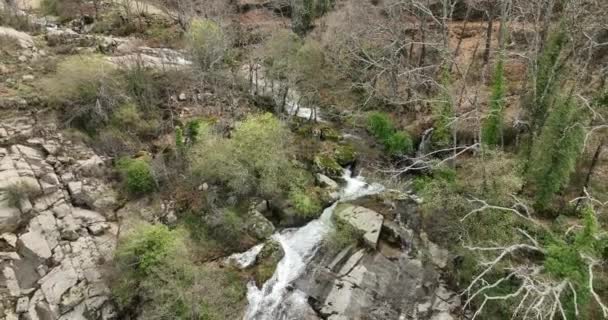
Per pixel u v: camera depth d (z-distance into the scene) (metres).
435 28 42.03
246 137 27.31
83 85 30.09
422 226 25.72
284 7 50.25
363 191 29.05
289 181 27.89
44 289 21.66
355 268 24.23
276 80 36.53
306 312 22.66
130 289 21.69
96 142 29.06
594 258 17.41
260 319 22.39
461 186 24.80
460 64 36.72
